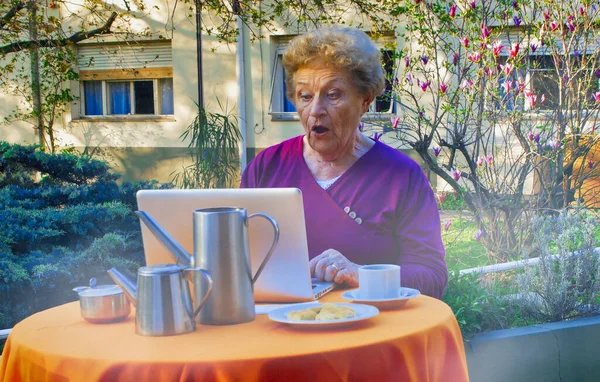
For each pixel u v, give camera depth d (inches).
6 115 563.2
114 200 203.9
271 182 114.7
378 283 82.4
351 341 67.6
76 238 186.9
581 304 153.9
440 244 105.3
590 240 157.5
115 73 555.2
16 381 73.2
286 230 82.2
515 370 136.1
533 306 151.3
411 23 277.3
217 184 363.6
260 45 505.0
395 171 108.2
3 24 376.2
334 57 102.0
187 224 83.0
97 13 449.1
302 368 63.7
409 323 74.5
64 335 74.9
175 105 535.8
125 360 64.5
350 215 106.7
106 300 79.2
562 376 139.6
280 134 508.4
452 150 251.6
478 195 239.9
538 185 248.1
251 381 62.9
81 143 560.1
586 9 242.7
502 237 237.5
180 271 73.2
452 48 267.3
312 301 84.5
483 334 137.5
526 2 257.1
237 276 75.7
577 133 240.2
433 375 72.9
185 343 69.0
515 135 241.9
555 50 246.5
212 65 522.3
